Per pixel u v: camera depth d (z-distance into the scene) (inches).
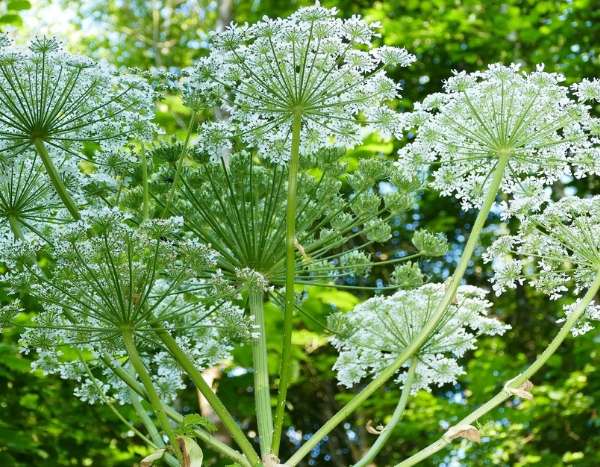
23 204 82.9
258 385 79.4
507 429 226.7
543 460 220.8
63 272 71.6
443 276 299.7
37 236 85.4
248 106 81.4
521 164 83.4
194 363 82.4
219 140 86.0
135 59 355.6
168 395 82.1
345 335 86.0
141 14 376.2
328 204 88.0
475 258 299.0
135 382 77.1
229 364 131.0
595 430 238.4
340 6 283.7
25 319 140.9
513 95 80.4
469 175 86.7
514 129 80.3
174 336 83.1
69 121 79.1
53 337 77.5
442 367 84.7
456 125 82.0
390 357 85.3
